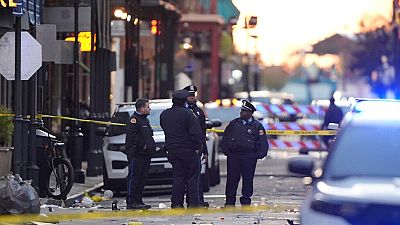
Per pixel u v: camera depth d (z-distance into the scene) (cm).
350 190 2845
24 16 6575
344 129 3212
